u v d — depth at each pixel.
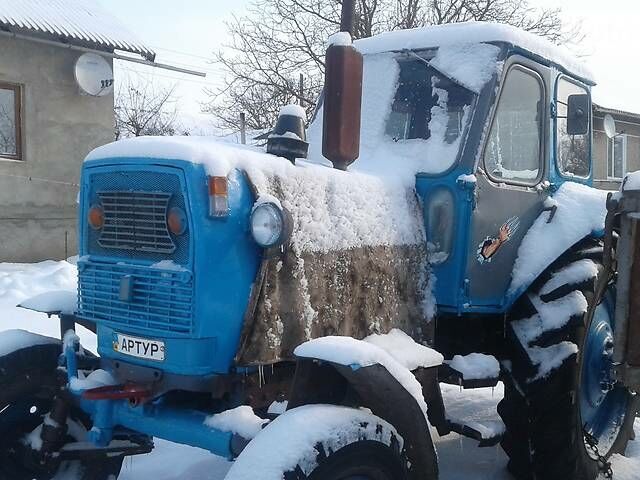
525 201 4.01
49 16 12.08
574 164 4.67
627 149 19.56
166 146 2.91
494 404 5.38
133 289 2.97
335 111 3.27
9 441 3.68
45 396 3.73
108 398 2.88
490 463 4.41
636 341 3.13
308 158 4.03
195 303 2.79
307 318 3.02
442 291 3.67
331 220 3.18
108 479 3.90
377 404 2.71
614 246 3.84
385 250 3.42
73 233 12.51
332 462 2.49
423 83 3.97
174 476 4.09
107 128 12.79
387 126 3.99
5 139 11.87
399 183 3.62
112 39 12.38
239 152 2.95
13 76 11.72
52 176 12.24
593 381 4.10
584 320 3.68
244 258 2.88
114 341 3.11
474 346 4.06
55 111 12.20
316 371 2.74
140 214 2.98
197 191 2.80
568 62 4.48
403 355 3.17
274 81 17.47
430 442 2.83
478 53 3.88
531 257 3.91
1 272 9.72
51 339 3.77
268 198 2.82
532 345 3.71
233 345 2.87
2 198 11.71
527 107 4.08
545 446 3.64
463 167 3.63
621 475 4.13
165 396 3.04
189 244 2.81
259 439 2.50
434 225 3.68
